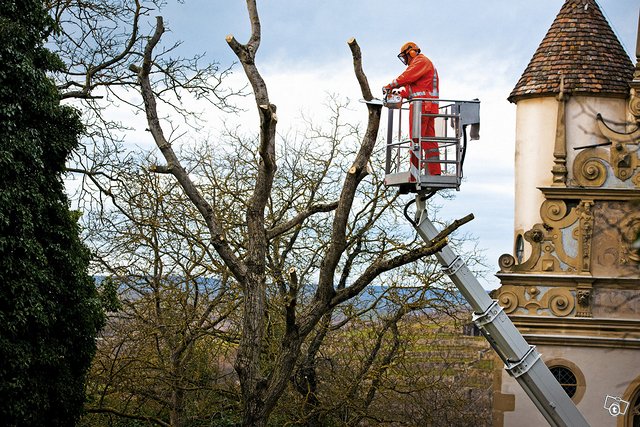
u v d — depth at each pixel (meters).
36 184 15.44
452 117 15.49
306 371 21.53
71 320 16.08
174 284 20.20
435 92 15.59
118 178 19.92
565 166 24.86
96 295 16.91
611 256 24.12
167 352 20.56
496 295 24.55
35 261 15.21
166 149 15.11
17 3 15.91
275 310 19.86
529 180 26.08
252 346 14.19
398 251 21.78
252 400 14.02
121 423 22.59
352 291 14.29
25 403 14.75
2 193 14.69
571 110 25.20
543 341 24.06
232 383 21.23
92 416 21.84
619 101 25.16
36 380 15.10
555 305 24.20
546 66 25.98
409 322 21.97
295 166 23.02
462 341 25.98
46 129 16.06
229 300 20.02
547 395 18.94
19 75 15.35
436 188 15.84
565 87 25.11
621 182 24.30
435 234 17.53
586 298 24.02
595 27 26.34
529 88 25.94
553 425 19.17
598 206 24.28
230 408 21.38
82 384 16.36
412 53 15.78
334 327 21.66
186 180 14.94
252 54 14.83
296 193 22.88
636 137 24.11
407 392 21.27
